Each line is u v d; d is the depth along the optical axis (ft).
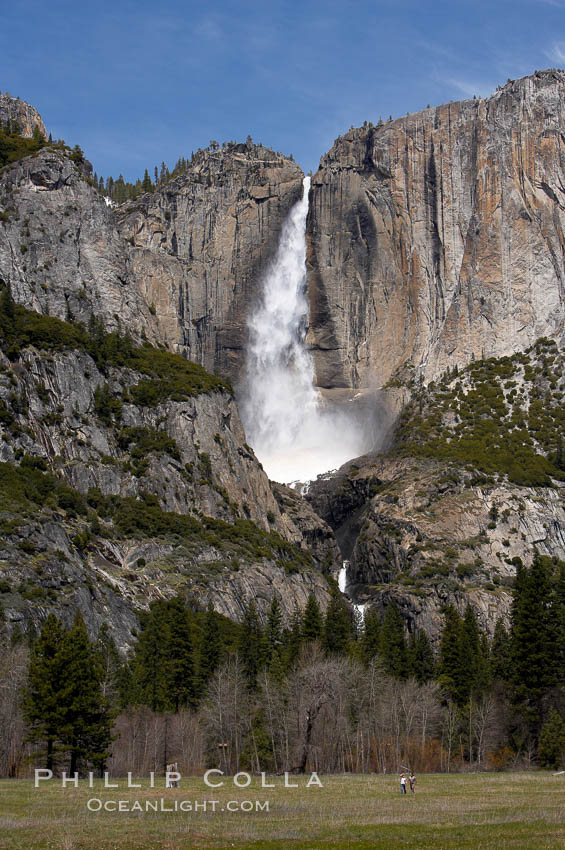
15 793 306.14
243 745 413.80
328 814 276.21
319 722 414.41
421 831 249.96
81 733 361.92
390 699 440.45
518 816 270.26
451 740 443.73
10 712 375.45
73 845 235.81
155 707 437.58
